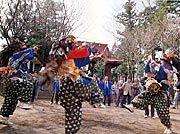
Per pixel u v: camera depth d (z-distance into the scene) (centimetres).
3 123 606
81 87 447
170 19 2562
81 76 458
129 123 766
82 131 603
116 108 1277
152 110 942
